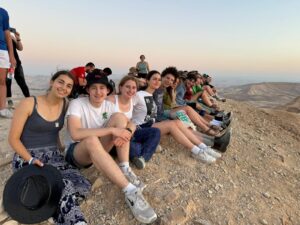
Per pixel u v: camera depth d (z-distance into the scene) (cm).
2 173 338
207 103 759
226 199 337
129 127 326
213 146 451
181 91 608
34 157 283
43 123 282
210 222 293
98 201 294
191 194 325
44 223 261
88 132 298
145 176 339
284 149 605
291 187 431
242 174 417
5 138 427
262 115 927
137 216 264
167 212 287
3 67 486
